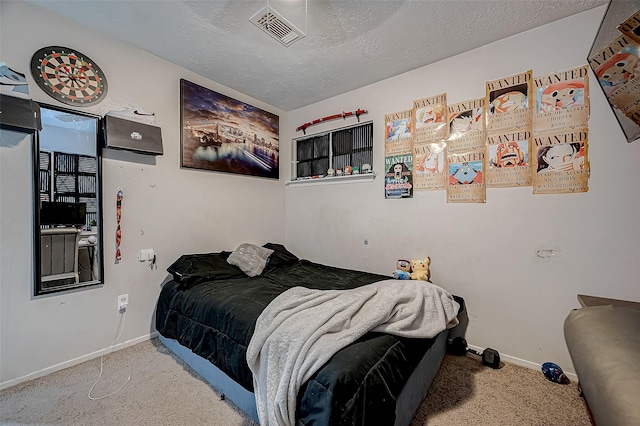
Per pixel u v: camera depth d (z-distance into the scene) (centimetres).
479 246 206
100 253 191
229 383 144
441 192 224
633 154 155
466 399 148
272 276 236
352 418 91
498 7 163
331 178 292
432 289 167
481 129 204
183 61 227
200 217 254
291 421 100
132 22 180
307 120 323
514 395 152
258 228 310
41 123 164
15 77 155
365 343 114
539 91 182
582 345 81
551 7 163
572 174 171
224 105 271
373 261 266
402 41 197
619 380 60
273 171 326
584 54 167
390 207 254
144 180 215
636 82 117
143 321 215
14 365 158
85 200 185
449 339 209
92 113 187
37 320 166
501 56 195
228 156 275
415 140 238
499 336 196
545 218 180
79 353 182
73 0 160
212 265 229
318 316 122
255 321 139
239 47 207
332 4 159
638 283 154
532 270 185
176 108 234
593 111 165
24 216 162
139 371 174
